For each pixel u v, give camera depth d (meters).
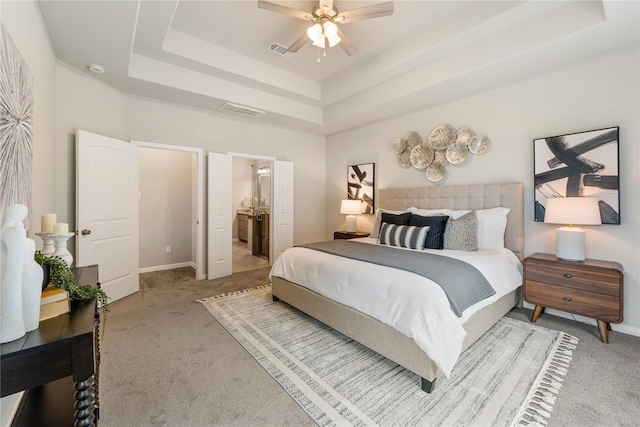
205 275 4.30
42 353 0.89
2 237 0.92
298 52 3.43
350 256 2.61
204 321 2.73
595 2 2.14
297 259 2.95
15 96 1.37
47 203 2.39
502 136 3.24
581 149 2.67
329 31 2.40
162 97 3.66
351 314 2.21
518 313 2.89
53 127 2.55
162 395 1.68
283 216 5.18
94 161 2.99
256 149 4.80
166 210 4.94
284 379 1.84
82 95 2.96
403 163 4.30
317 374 1.90
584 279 2.37
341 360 2.07
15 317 0.90
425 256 2.54
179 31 3.04
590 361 2.01
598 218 2.38
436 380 1.82
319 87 4.37
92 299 1.29
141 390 1.72
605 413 1.52
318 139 5.70
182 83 3.38
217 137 4.35
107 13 2.02
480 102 3.41
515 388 1.73
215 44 3.30
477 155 3.47
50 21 2.10
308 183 5.57
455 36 2.67
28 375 0.88
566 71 2.77
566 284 2.47
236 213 8.12
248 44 3.29
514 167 3.16
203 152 4.22
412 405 1.61
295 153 5.36
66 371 0.93
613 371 1.89
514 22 2.49
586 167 2.64
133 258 3.53
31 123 1.70
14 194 1.35
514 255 2.97
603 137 2.54
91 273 1.84
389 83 3.67
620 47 2.45
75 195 2.92
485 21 2.47
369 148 4.88
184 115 4.01
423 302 1.77
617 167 2.48
